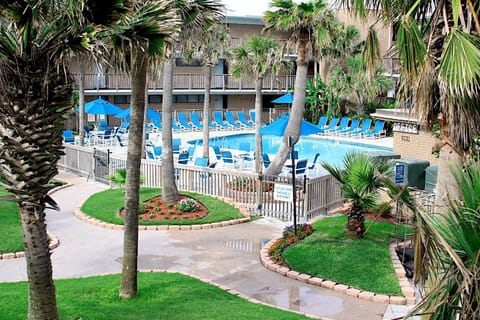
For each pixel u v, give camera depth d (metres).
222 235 14.33
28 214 6.80
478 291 4.14
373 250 12.27
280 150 20.02
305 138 37.38
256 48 23.86
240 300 9.67
